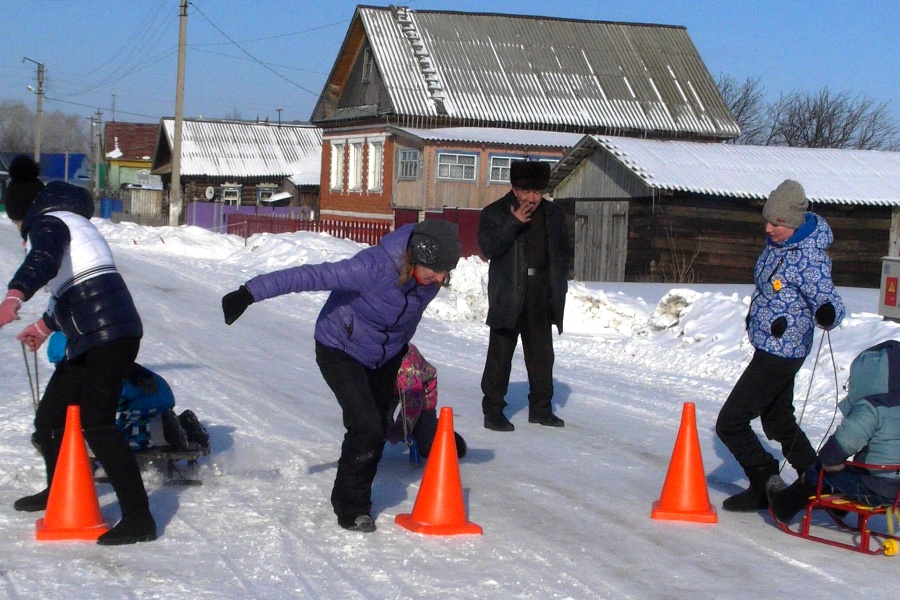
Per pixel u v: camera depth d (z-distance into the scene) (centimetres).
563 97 3666
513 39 3825
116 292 470
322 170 4062
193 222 4469
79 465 485
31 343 489
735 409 555
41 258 433
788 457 567
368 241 2953
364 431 501
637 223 2395
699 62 3997
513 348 782
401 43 3641
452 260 489
